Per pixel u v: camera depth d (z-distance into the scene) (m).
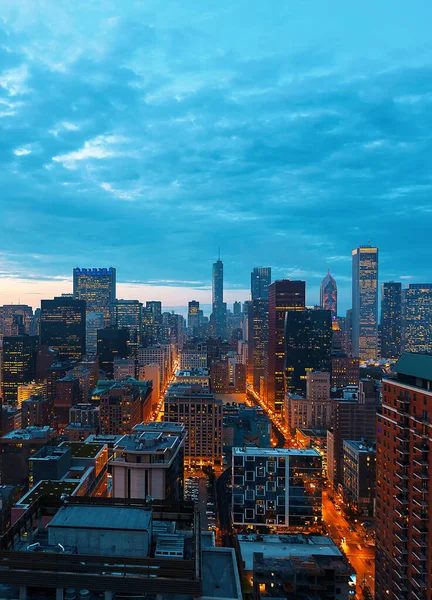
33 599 37.47
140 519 43.66
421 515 100.50
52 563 37.38
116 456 153.38
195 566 37.31
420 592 100.50
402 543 108.69
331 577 100.25
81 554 38.78
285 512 199.88
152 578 36.12
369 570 168.88
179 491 170.50
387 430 116.62
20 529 44.22
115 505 48.22
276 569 101.12
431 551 98.25
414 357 111.25
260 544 121.62
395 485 111.44
